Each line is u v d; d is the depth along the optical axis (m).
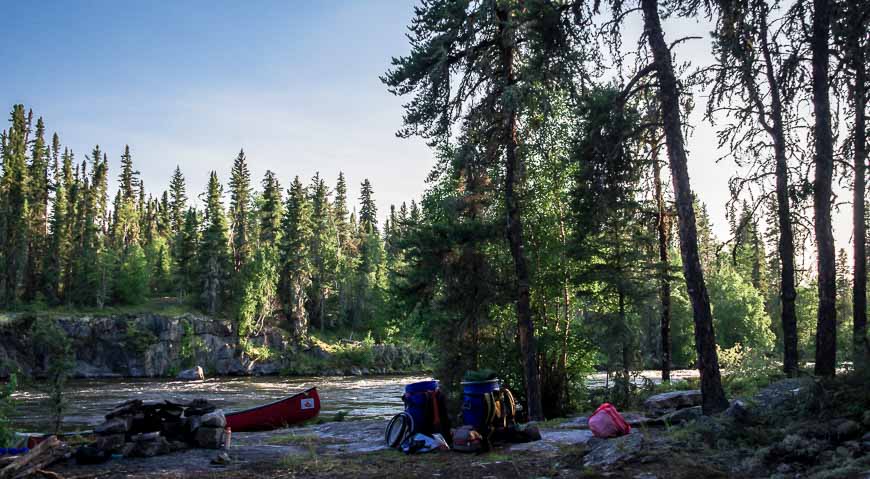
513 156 18.59
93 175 110.69
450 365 21.36
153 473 7.34
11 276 84.81
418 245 19.69
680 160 10.98
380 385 54.78
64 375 13.02
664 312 23.20
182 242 97.56
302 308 92.50
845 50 12.20
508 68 18.08
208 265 90.19
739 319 66.69
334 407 31.70
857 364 8.53
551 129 20.48
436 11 18.09
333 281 102.94
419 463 7.74
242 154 95.50
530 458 7.77
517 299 19.53
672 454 6.89
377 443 10.02
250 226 96.31
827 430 6.92
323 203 102.31
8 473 6.93
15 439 9.54
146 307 88.44
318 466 7.68
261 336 87.94
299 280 93.25
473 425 8.77
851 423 6.83
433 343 23.03
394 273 21.23
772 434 7.31
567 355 24.56
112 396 39.88
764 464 6.40
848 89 13.16
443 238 19.31
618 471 6.50
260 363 85.88
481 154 18.25
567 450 8.17
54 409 12.84
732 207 14.73
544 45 13.62
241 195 94.88
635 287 21.14
